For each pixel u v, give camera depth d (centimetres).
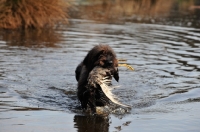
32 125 1600
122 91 2103
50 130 1555
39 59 2672
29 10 3819
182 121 1694
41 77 2291
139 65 2633
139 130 1582
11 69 2405
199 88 2162
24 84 2152
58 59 2694
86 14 4944
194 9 6306
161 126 1631
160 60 2777
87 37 3488
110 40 3384
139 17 4950
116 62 1827
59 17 4003
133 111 1822
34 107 1830
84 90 1822
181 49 3147
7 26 3744
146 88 2161
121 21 4525
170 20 4781
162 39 3531
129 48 3109
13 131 1528
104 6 5919
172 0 7494
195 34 3841
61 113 1770
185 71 2509
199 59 2833
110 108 1853
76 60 2691
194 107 1881
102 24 4238
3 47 2983
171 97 2017
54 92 2069
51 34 3584
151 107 1881
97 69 1766
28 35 3503
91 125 1630
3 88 2062
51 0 3950
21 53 2814
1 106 1812
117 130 1579
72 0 4912
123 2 6562
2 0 3788
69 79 2291
